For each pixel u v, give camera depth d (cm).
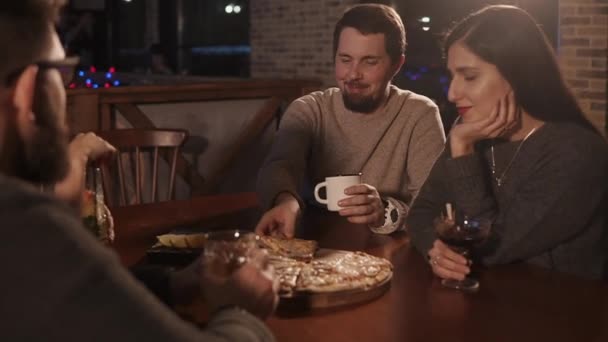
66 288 64
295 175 206
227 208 204
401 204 181
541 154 154
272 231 169
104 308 65
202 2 1031
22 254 64
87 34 1081
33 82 75
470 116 156
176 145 275
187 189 407
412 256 157
